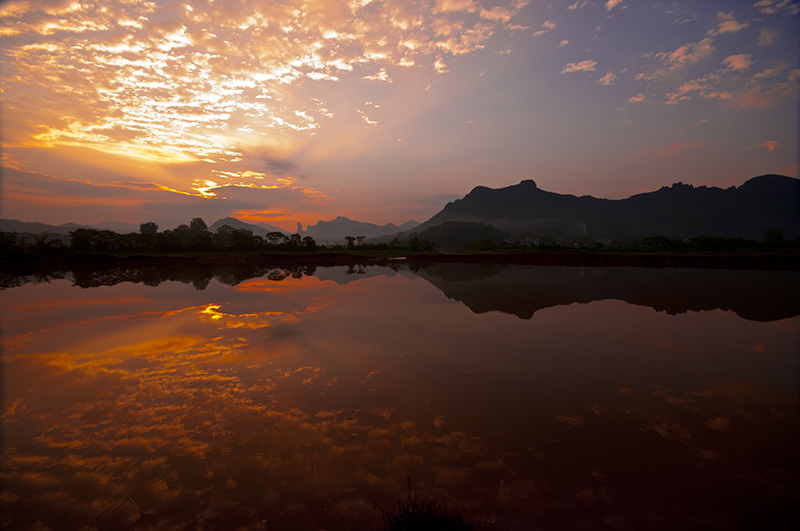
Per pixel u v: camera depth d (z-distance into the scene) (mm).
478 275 32781
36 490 4391
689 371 8445
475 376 8148
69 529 3797
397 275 33250
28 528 3812
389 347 10391
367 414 6320
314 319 14094
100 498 4250
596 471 4668
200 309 16219
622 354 9727
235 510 4035
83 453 5184
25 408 6602
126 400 6934
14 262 43281
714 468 4695
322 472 4703
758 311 15383
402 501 4133
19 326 13047
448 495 4238
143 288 23656
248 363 9023
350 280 28906
